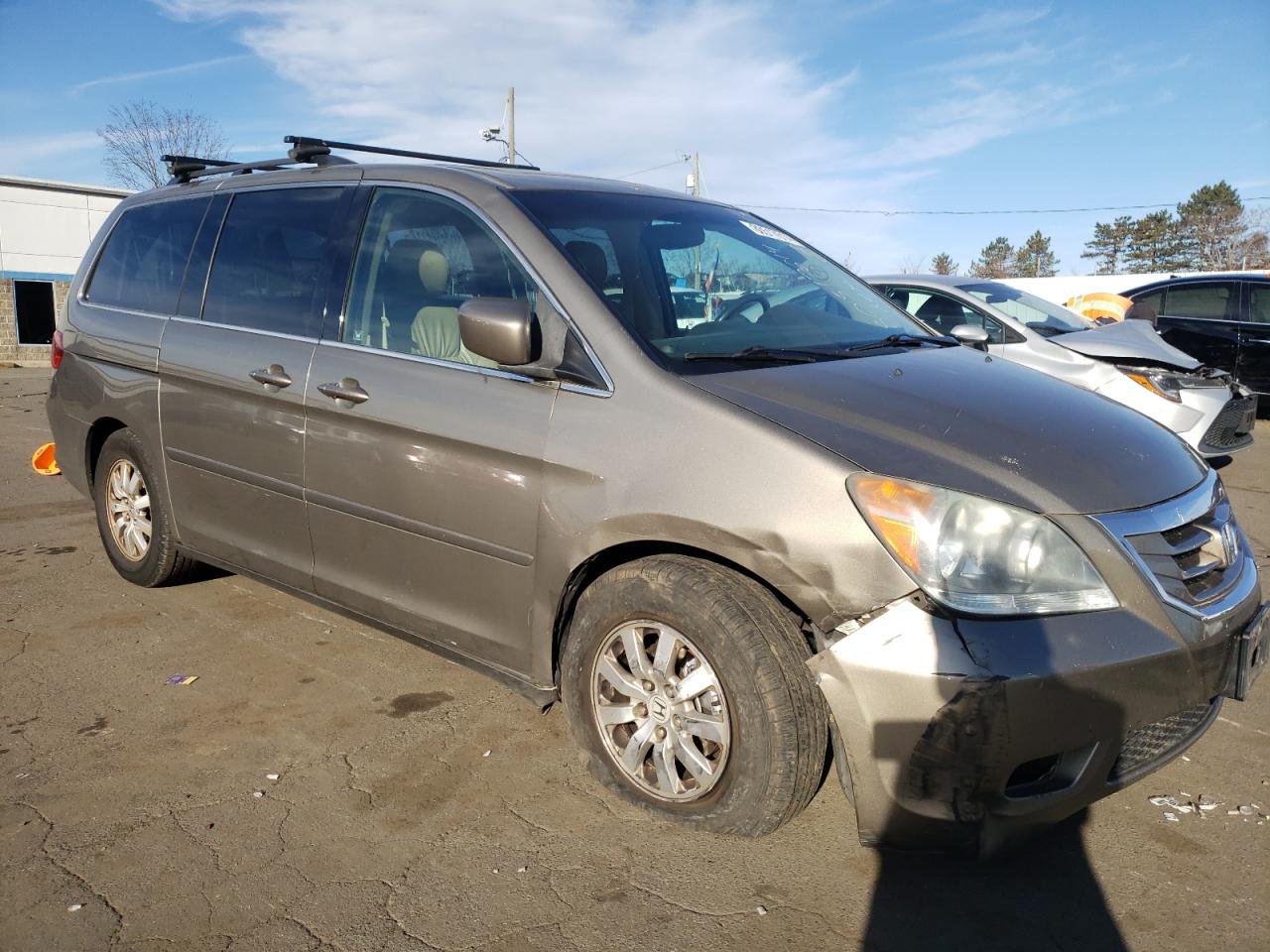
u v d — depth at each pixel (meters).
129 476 4.76
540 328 3.08
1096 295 11.69
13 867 2.67
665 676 2.79
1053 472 2.58
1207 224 57.62
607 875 2.66
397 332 3.47
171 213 4.68
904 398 2.88
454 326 3.31
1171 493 2.71
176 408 4.26
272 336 3.86
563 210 3.45
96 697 3.74
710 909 2.52
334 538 3.63
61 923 2.44
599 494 2.83
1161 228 59.22
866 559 2.43
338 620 4.57
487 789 3.10
